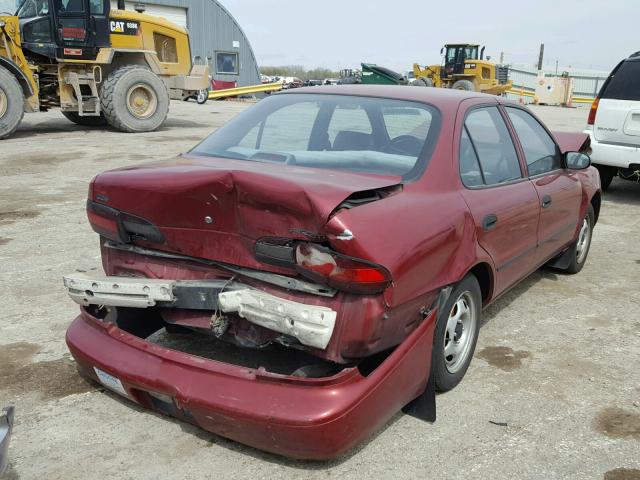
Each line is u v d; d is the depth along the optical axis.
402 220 2.75
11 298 4.66
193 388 2.65
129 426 3.07
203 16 38.66
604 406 3.42
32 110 13.94
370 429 2.67
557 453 2.96
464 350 3.51
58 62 14.18
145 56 15.73
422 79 31.39
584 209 5.33
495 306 4.87
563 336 4.33
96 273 3.18
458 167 3.39
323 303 2.58
